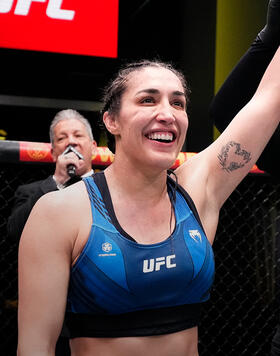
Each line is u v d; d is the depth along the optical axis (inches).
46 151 83.2
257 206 105.7
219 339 113.7
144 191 41.1
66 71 217.5
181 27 202.7
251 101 47.1
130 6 210.7
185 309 40.0
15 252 100.7
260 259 105.9
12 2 146.9
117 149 42.9
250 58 49.1
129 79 41.9
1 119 247.0
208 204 45.6
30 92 234.2
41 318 37.6
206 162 46.5
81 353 38.7
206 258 41.0
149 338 38.5
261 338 108.8
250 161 45.8
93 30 153.9
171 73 42.3
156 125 40.0
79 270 38.0
